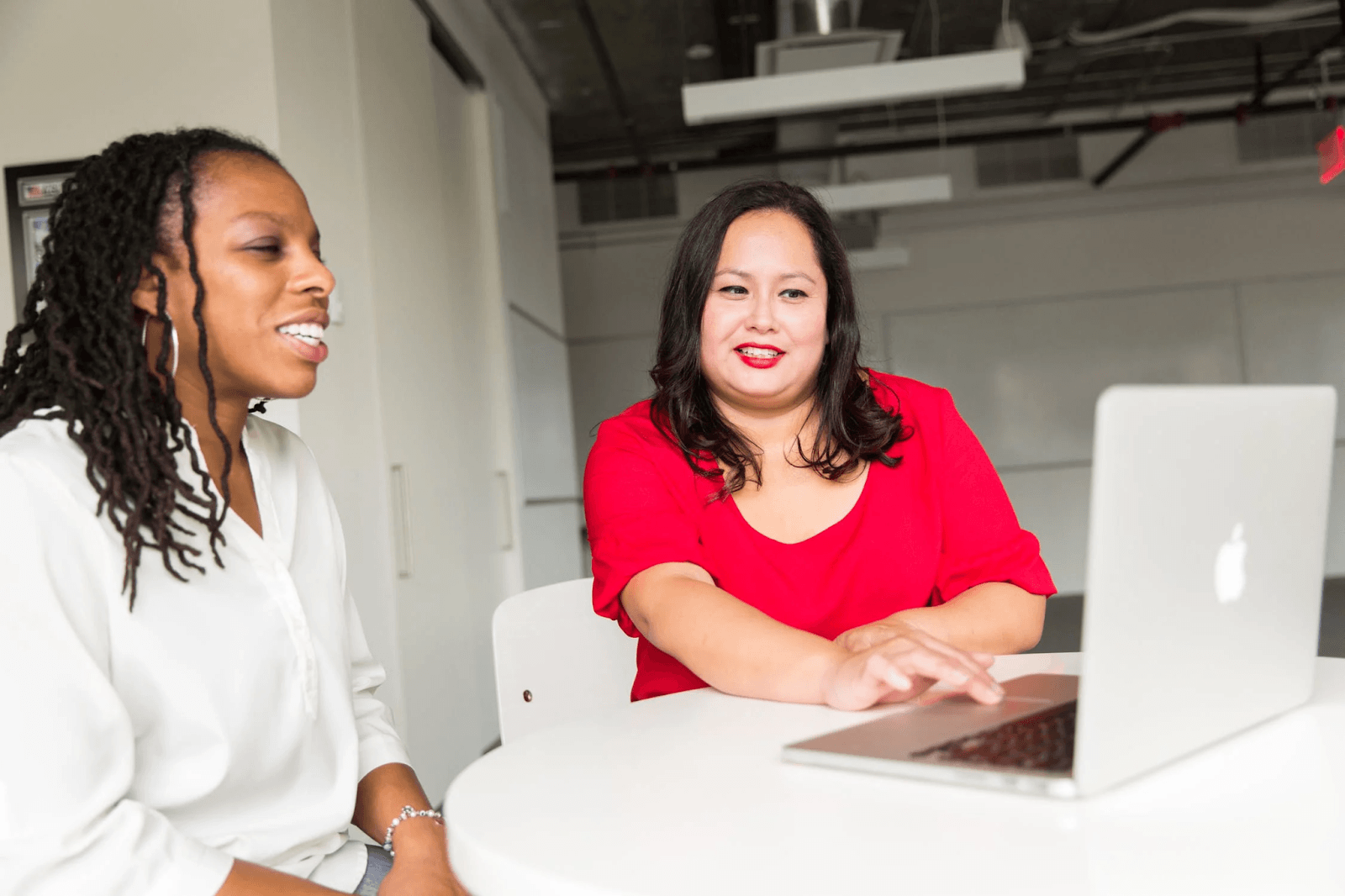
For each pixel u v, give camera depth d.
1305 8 7.18
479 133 5.33
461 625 4.19
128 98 2.84
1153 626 0.77
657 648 1.54
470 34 5.18
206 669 1.00
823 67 5.56
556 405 6.68
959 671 1.01
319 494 1.27
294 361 1.09
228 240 1.05
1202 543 0.80
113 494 0.96
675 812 0.79
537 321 6.30
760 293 1.51
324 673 1.16
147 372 1.01
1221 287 9.53
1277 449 0.87
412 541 3.65
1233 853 0.65
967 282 9.74
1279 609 0.92
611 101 8.18
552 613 1.65
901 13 7.01
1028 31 7.50
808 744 0.91
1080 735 0.74
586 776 0.89
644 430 1.62
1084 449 9.63
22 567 0.88
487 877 0.72
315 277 1.09
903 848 0.69
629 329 9.91
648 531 1.46
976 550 1.54
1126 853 0.66
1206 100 9.46
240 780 1.04
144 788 0.97
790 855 0.69
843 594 1.54
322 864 1.14
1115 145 9.59
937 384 9.78
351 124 3.42
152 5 2.85
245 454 1.17
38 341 1.05
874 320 9.82
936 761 0.83
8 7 2.88
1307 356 9.46
